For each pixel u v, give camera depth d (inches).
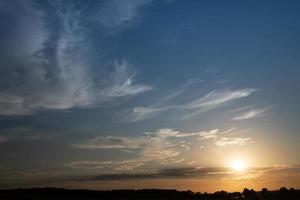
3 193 4729.3
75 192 5142.7
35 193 4857.3
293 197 4852.4
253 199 4977.9
